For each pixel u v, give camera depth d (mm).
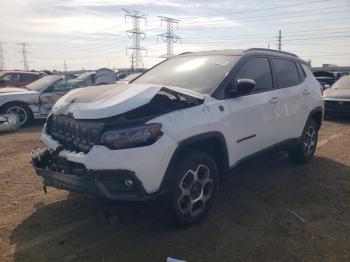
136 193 3234
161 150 3273
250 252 3367
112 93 3635
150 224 3875
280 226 3869
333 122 10953
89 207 4277
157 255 3305
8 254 3305
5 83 13953
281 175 5523
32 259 3236
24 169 5824
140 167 3182
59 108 3867
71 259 3240
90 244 3484
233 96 4180
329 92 11578
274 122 4871
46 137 3959
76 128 3520
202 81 4246
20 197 4602
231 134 4055
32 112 10227
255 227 3842
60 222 3922
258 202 4492
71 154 3424
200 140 3635
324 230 3799
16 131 9445
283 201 4535
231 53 4742
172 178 3438
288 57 5637
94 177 3217
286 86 5285
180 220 3623
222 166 4078
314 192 4848
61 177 3504
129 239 3574
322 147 7367
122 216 4051
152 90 3502
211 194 3934
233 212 4188
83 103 3592
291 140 5422
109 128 3279
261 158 4797
